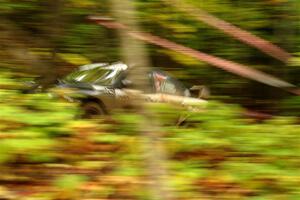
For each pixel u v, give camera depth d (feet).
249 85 33.06
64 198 19.60
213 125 24.18
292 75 33.04
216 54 34.22
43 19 32.24
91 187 19.95
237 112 25.99
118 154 22.58
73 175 20.97
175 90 34.65
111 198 19.52
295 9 32.48
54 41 32.40
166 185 16.96
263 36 34.22
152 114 16.48
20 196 19.52
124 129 24.14
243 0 34.32
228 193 19.99
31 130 21.56
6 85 24.71
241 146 23.31
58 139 23.16
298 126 24.71
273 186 20.51
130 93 17.40
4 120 21.36
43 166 21.90
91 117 28.45
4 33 31.78
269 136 23.48
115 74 38.93
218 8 33.99
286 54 23.09
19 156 21.90
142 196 19.01
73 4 32.24
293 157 22.31
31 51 31.99
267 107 32.14
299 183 20.42
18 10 31.78
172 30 33.24
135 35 15.53
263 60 33.55
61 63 34.06
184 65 33.83
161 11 32.27
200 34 33.91
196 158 22.79
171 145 22.62
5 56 31.50
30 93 25.41
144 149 17.61
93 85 39.37
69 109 23.91
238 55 33.83
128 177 20.35
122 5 15.35
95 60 35.55
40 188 20.21
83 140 23.21
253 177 20.98
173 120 24.49
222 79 33.73
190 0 31.19
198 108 25.96
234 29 23.67
